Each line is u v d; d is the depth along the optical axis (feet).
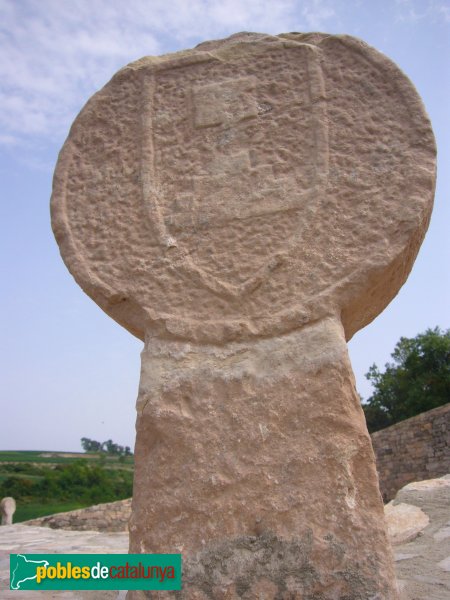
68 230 8.70
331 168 8.15
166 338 7.81
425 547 12.17
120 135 9.09
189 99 9.06
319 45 8.91
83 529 38.78
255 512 6.72
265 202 8.21
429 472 41.98
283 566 6.46
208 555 6.63
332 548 6.44
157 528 6.88
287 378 7.23
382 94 8.41
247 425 7.09
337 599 6.26
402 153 8.07
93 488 74.59
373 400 73.56
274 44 9.04
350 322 8.32
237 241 8.10
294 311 7.53
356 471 6.79
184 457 7.09
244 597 6.42
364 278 7.58
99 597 9.36
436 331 71.20
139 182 8.73
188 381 7.43
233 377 7.34
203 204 8.39
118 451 176.55
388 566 6.37
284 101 8.70
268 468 6.87
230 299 7.80
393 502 16.02
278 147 8.48
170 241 8.25
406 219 7.73
